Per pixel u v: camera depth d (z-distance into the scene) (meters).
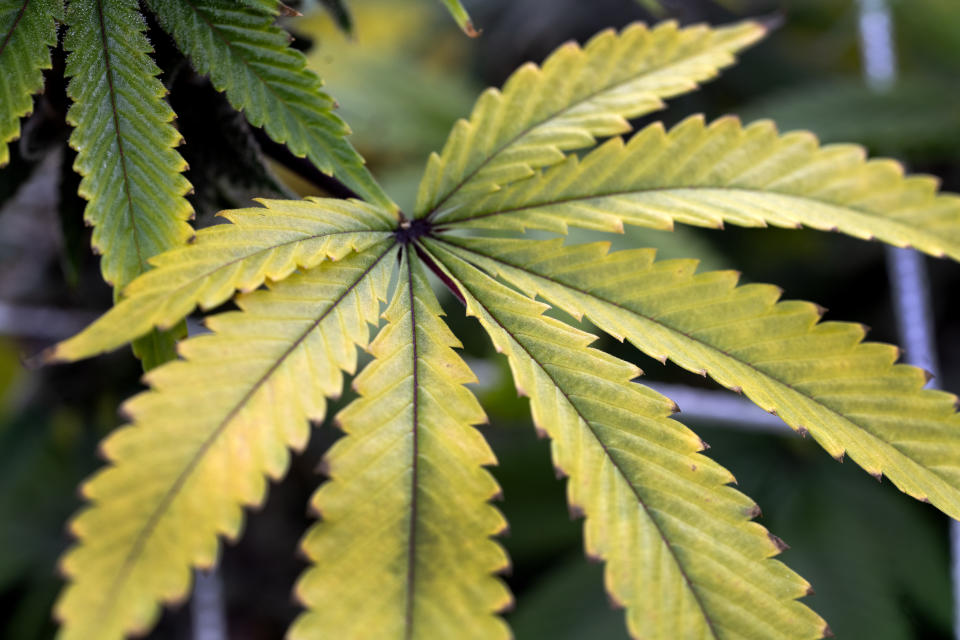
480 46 0.62
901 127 0.46
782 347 0.21
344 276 0.21
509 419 0.39
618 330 0.21
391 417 0.19
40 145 0.24
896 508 0.49
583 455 0.20
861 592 0.45
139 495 0.18
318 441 0.53
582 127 0.23
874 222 0.23
